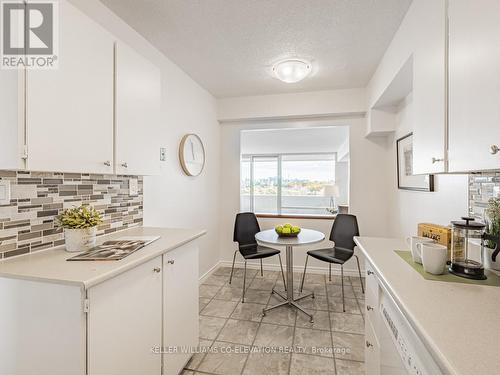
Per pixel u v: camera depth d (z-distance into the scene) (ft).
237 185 11.60
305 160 21.50
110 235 5.42
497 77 2.39
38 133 3.17
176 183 8.11
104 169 4.22
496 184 3.79
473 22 2.76
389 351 3.08
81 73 3.78
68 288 3.00
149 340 4.09
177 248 4.88
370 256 4.14
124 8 5.43
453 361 1.78
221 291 9.09
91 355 3.05
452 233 3.59
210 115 10.59
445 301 2.63
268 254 8.60
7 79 2.99
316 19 5.79
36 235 4.06
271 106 10.62
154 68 5.57
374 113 8.96
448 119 3.28
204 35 6.44
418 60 4.36
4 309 3.26
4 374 3.32
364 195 10.32
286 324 6.98
